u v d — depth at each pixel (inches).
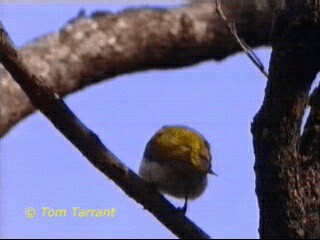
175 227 238.1
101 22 418.3
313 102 223.5
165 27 423.2
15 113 371.2
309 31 202.4
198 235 237.6
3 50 204.5
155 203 235.8
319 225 219.1
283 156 214.5
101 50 411.2
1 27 204.7
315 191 218.5
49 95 212.2
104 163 228.4
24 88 211.0
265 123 213.8
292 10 203.8
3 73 375.2
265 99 212.5
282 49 204.4
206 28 426.3
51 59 401.4
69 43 408.2
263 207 221.6
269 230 221.9
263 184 219.5
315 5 201.6
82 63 407.5
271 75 208.2
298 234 219.1
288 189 216.8
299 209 217.9
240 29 427.5
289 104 208.8
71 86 406.3
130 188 235.1
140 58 422.0
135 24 421.4
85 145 223.5
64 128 218.8
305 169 219.5
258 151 217.3
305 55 202.8
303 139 222.5
